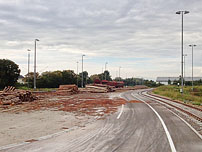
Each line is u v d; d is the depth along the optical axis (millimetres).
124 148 7242
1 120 12820
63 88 39938
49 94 38125
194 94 48969
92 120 12758
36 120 12820
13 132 9633
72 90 40000
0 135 9070
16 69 58031
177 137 8727
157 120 12742
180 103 23641
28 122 12148
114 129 10195
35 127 10750
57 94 38250
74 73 90000
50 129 10258
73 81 86188
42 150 7020
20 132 9633
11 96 22734
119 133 9367
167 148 7266
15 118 13578
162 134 9219
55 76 79000
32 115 14859
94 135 9016
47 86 76062
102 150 7020
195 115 14234
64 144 7699
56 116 14398
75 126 10961
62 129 10250
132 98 32500
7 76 56562
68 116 14391
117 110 17703
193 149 7176
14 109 18266
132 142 7961
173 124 11500
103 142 7953
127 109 18406
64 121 12461
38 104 22234
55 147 7344
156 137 8711
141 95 41656
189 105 20234
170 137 8703
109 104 22703
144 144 7715
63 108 18938
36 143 7844
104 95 39250
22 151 6930
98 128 10430
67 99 28750
